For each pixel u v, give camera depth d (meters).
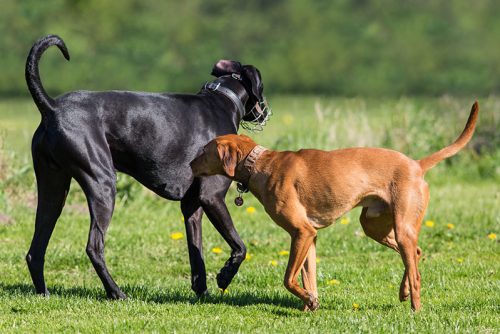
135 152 9.41
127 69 56.91
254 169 8.94
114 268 11.99
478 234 14.20
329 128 21.30
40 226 9.66
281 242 13.77
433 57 53.66
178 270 11.99
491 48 53.22
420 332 7.95
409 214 8.52
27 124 30.20
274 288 10.66
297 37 58.59
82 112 9.12
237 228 14.87
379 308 9.27
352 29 56.78
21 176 16.73
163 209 16.70
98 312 8.80
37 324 8.38
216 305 9.23
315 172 8.70
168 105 9.64
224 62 10.66
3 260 12.20
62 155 9.09
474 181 21.06
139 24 58.38
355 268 11.64
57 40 9.28
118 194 17.11
